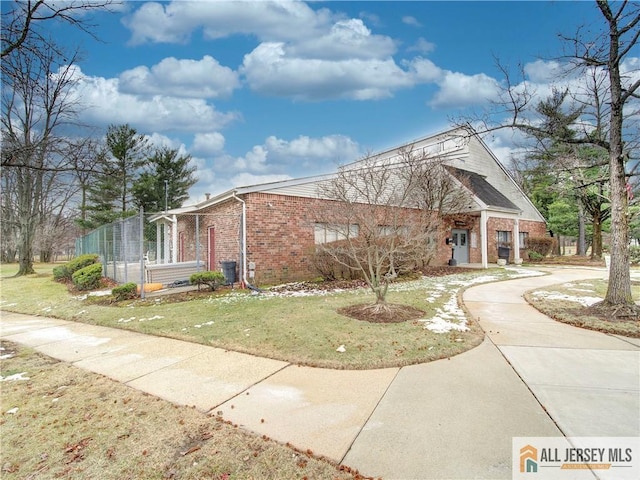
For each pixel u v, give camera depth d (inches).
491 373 157.2
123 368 174.7
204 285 433.4
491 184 821.9
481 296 349.7
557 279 472.1
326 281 463.2
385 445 104.0
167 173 1352.1
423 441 105.6
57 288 498.9
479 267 646.5
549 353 183.5
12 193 858.8
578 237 934.4
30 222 751.1
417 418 119.0
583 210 826.8
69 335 243.3
